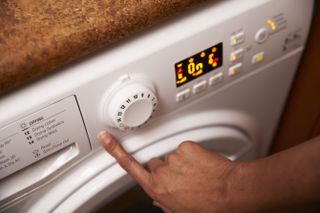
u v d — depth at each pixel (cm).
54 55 39
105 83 45
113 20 41
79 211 54
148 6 42
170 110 54
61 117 44
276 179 42
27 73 39
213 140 62
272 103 70
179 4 44
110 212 67
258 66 59
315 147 40
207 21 48
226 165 49
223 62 53
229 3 50
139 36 46
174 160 53
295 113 78
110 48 45
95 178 53
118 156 50
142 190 67
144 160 55
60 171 49
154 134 55
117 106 46
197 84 53
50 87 42
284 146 88
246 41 53
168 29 47
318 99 71
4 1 42
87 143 49
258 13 52
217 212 48
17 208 50
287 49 61
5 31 39
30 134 43
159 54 47
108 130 50
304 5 56
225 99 60
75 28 40
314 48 65
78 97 44
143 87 47
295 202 43
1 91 38
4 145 42
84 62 44
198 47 49
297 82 73
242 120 66
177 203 52
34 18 41
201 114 59
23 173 48
